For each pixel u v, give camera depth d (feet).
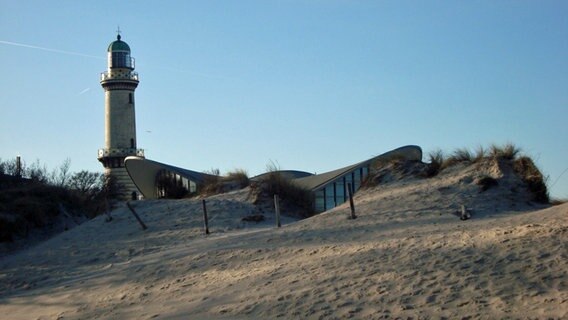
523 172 73.97
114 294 51.26
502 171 74.13
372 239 54.13
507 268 39.60
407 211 66.49
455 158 82.69
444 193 71.72
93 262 68.59
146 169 183.11
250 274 48.52
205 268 53.88
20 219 101.35
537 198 70.38
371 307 37.32
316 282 43.27
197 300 44.37
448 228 55.16
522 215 56.80
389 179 84.43
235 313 40.11
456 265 41.55
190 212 88.07
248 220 82.89
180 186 175.01
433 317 34.53
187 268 55.01
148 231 81.20
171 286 50.06
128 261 64.85
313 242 56.70
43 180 136.36
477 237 47.03
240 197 96.48
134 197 232.94
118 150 256.52
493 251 42.80
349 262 46.47
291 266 48.62
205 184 120.26
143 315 43.34
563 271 37.60
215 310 41.39
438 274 40.57
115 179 218.79
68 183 178.09
